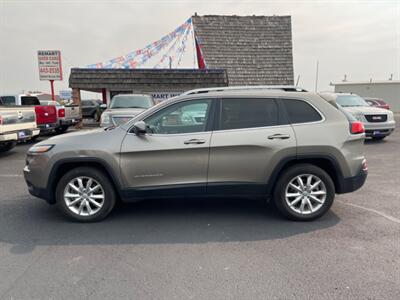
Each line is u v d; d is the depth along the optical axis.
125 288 2.65
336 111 4.05
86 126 17.95
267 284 2.68
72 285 2.70
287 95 4.02
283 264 3.00
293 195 4.01
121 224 4.02
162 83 14.63
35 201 4.94
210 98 4.01
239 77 16.36
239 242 3.48
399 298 2.48
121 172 3.91
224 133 3.89
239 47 17.06
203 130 3.93
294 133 3.89
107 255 3.22
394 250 3.24
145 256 3.19
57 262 3.08
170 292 2.59
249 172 3.93
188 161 3.89
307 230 3.77
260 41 17.39
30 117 9.44
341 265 2.97
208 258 3.14
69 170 4.05
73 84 14.40
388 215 4.18
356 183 4.05
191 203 4.78
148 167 3.90
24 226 3.97
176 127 3.97
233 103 4.00
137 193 3.97
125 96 10.12
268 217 4.21
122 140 3.91
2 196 5.20
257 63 16.81
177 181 3.95
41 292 2.60
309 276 2.79
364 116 10.28
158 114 4.00
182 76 14.70
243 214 4.33
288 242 3.46
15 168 7.41
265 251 3.27
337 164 3.95
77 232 3.79
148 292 2.59
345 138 3.95
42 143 4.09
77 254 3.25
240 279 2.76
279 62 16.98
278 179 4.00
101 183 4.01
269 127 3.92
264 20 18.09
